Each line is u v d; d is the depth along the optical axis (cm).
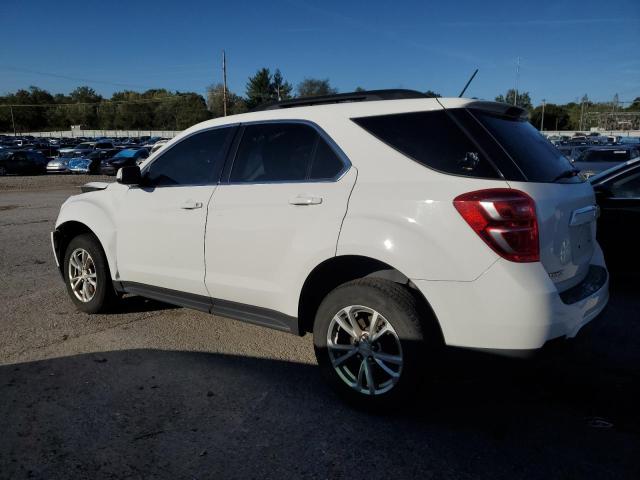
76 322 495
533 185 289
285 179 360
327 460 282
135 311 528
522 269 278
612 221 577
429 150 310
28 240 938
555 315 280
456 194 289
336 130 345
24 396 350
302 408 337
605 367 398
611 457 285
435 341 304
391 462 280
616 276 611
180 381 374
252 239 364
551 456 286
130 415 327
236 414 329
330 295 333
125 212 455
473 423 320
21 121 12350
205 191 400
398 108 331
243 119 403
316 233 331
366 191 318
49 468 274
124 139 7206
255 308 375
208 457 284
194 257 404
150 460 281
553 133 7562
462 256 284
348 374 338
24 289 608
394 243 300
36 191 2067
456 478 267
